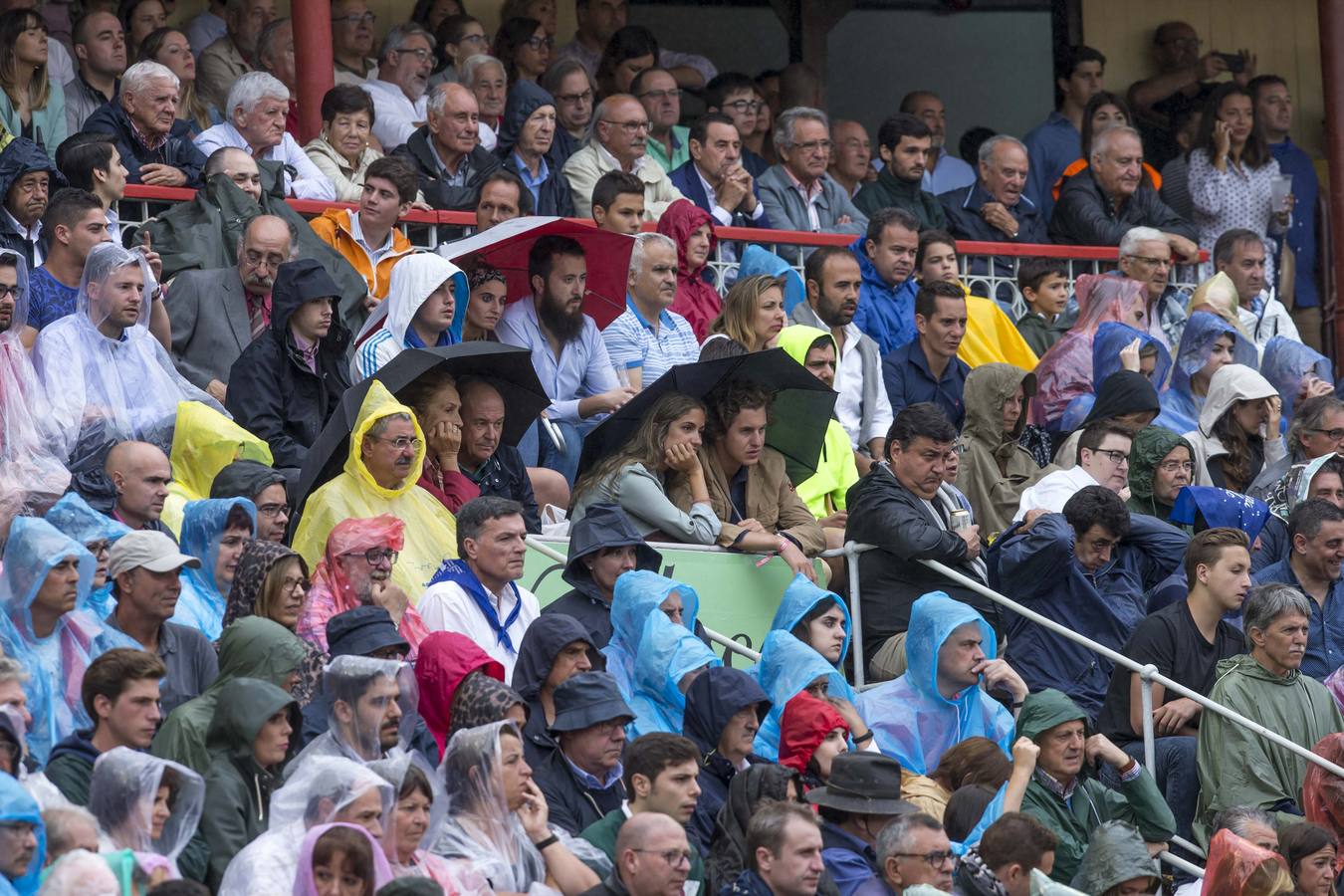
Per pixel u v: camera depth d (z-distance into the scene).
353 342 40.31
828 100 64.56
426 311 39.03
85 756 26.19
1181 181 58.78
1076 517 38.09
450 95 48.09
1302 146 68.12
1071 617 37.69
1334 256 57.72
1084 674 37.31
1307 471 42.41
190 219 42.00
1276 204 58.53
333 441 34.78
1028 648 37.53
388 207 43.38
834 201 53.12
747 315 41.94
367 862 24.31
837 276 44.97
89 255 36.94
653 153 53.81
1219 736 35.38
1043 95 66.00
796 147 52.12
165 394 37.16
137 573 29.28
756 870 27.03
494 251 42.44
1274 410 46.44
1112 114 58.16
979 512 42.56
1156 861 30.88
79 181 40.62
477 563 32.97
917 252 49.50
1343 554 38.59
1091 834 31.88
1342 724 36.19
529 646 30.08
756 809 27.88
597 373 42.78
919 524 37.03
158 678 26.42
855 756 29.61
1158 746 35.84
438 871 26.17
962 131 65.50
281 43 51.78
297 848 24.86
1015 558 37.53
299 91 48.66
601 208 46.50
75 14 52.31
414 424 34.84
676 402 37.28
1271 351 50.56
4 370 35.47
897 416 38.00
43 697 28.48
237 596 30.12
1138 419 44.41
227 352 40.00
